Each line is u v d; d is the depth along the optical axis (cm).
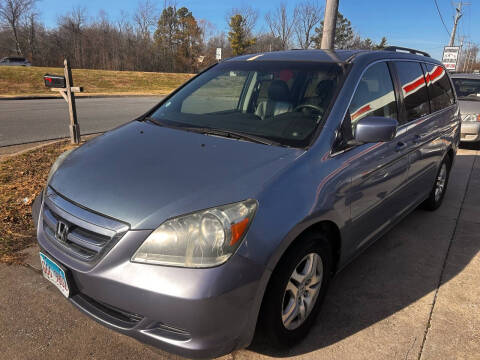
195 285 179
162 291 181
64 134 886
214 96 325
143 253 187
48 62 5566
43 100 1833
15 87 2317
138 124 307
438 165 433
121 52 5744
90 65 5616
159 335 190
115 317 201
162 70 5925
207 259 182
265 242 192
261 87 304
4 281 292
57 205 219
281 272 207
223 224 185
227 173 212
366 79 296
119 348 232
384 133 244
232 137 259
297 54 333
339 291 300
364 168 264
